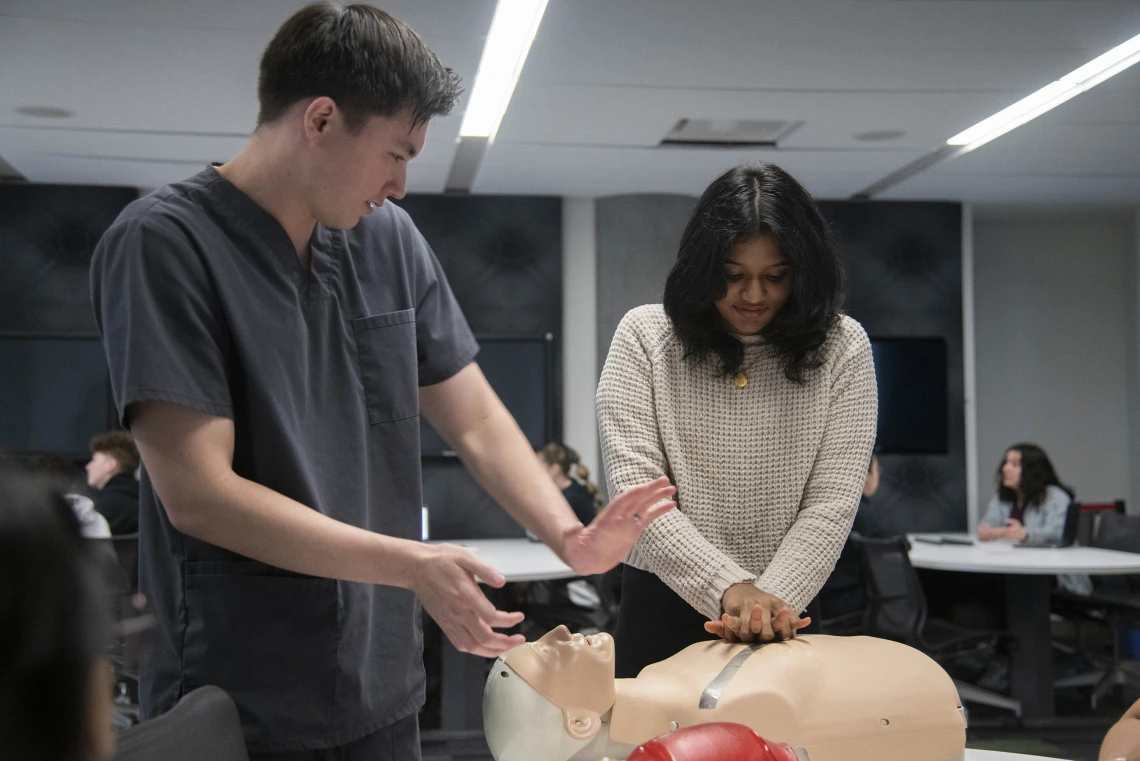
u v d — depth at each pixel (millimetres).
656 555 1346
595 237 6637
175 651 1165
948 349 6934
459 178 6211
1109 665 5051
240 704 1146
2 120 4934
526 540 5902
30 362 6137
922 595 4324
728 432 1436
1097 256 7637
